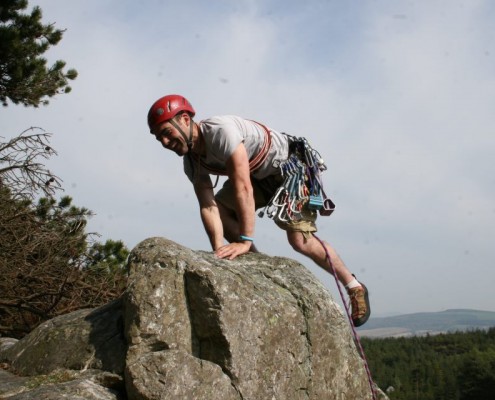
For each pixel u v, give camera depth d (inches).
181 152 157.2
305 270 167.2
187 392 121.0
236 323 130.5
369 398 161.3
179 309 129.6
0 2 412.2
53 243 360.2
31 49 417.1
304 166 169.3
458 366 4436.5
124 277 397.1
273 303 140.6
